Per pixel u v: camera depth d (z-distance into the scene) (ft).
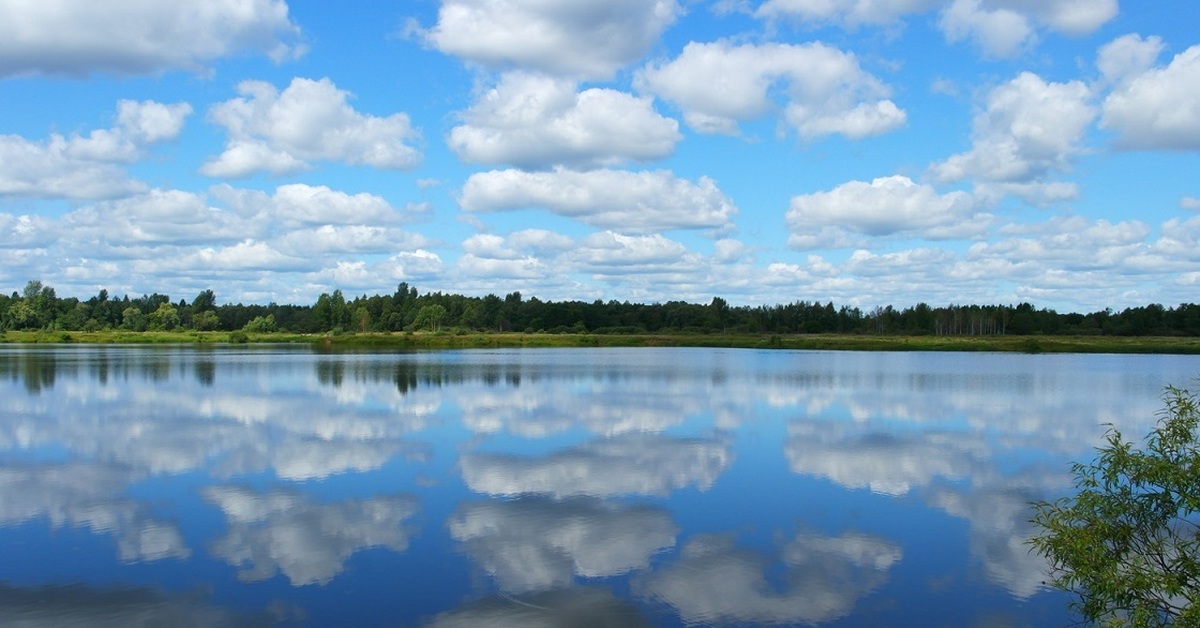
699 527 68.85
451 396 167.94
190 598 53.11
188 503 76.23
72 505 75.61
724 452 102.32
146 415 137.18
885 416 138.51
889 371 255.70
